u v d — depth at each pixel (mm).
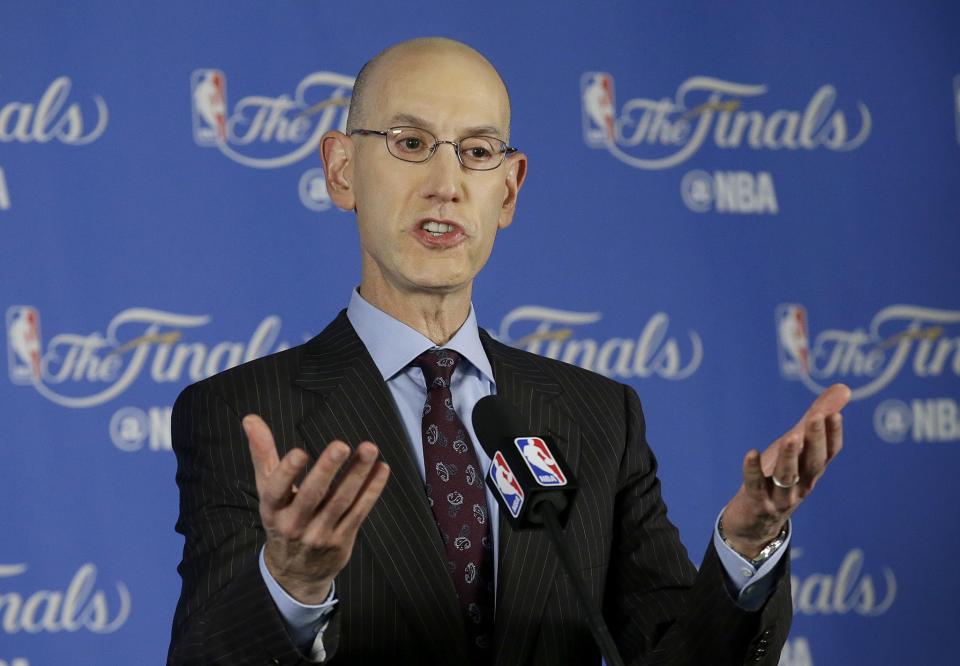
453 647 3111
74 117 5809
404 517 3211
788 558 2986
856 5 6754
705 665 3004
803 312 6531
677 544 3570
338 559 2564
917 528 6535
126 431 5746
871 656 6449
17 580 5566
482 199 3496
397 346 3529
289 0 6105
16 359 5656
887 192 6680
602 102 6426
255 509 3193
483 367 3598
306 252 6016
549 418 3570
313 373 3477
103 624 5637
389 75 3543
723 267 6473
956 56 6820
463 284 3516
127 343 5777
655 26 6527
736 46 6609
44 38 5809
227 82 5992
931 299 6656
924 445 6590
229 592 2740
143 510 5727
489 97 3529
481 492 3346
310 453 3309
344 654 3072
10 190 5711
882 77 6738
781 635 2986
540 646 3209
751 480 2686
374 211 3504
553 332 6246
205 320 5863
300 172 6047
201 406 3408
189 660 2783
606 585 3592
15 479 5605
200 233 5898
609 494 3510
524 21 6387
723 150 6543
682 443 6340
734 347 6441
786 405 6461
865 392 6555
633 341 6336
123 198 5828
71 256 5750
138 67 5906
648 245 6402
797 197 6582
